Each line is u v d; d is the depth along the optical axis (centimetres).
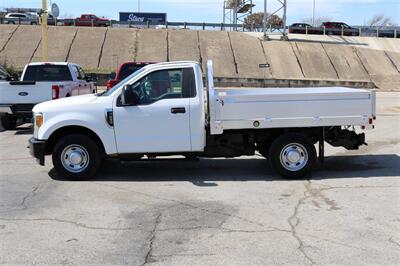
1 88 1457
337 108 877
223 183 857
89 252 536
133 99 859
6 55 4953
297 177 886
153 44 5531
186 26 6381
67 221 644
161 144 870
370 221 640
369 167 993
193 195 775
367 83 4572
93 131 865
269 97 865
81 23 6109
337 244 557
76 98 899
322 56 5638
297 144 879
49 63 1666
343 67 5469
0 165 1019
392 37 6700
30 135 1482
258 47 5694
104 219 653
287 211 686
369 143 1295
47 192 796
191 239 575
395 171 952
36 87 1458
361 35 6650
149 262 507
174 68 874
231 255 524
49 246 554
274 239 573
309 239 573
